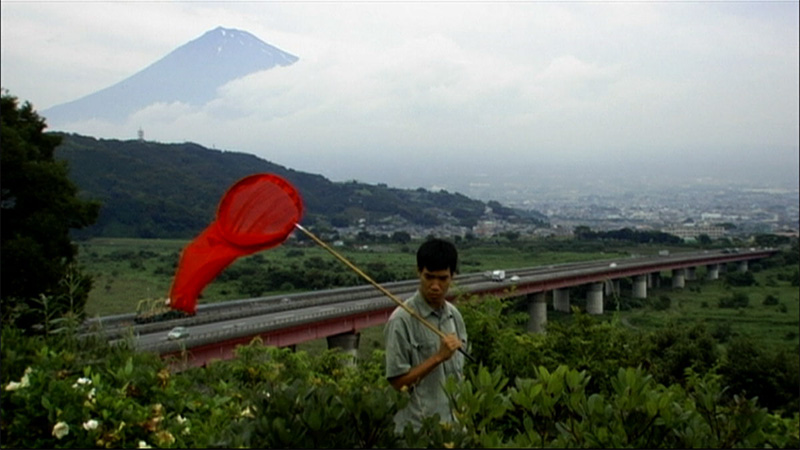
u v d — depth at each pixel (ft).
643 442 13.32
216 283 186.70
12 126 71.10
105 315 109.50
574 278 189.67
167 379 21.54
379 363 36.37
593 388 34.65
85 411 17.54
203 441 17.63
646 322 156.87
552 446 13.32
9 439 17.17
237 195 14.38
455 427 12.78
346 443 12.06
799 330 149.18
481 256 315.58
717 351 63.67
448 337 15.31
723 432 13.79
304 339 109.91
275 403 12.34
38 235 65.21
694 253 285.64
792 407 57.52
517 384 14.06
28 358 20.16
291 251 273.75
